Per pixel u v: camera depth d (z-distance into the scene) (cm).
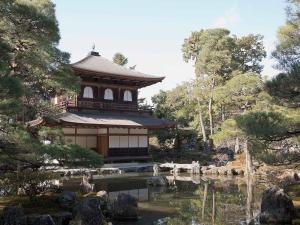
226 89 3416
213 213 1546
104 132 3966
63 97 3881
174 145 4900
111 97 4372
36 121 2620
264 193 1424
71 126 3622
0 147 1230
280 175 2545
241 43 5500
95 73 3991
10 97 1125
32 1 1703
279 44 1544
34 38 1602
